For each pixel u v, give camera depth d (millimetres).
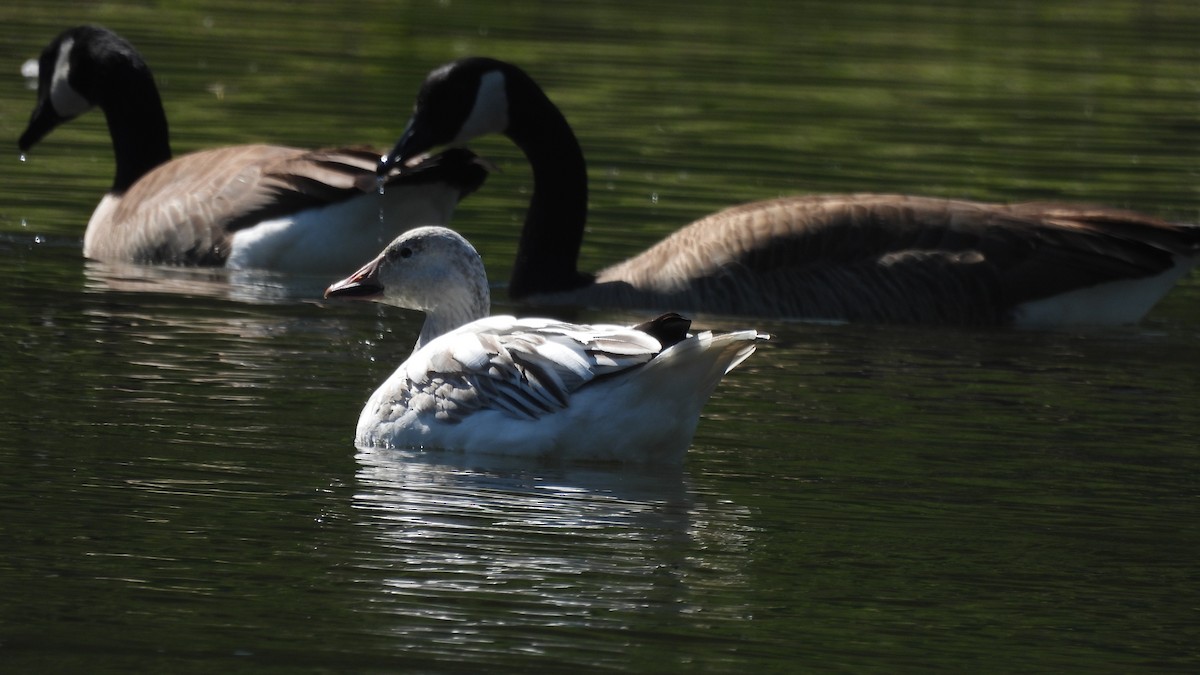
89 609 9039
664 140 25312
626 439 11867
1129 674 8695
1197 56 34531
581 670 8430
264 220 19016
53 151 24219
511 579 9578
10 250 19219
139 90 21297
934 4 40812
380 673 8336
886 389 14516
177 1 36688
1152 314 18547
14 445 11773
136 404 13031
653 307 17859
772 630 9039
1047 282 17688
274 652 8539
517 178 24125
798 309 17656
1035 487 11758
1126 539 10711
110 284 17734
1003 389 14648
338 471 11562
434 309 14078
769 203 18500
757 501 11227
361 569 9656
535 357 11977
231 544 10016
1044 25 37969
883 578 9898
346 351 15172
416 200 19125
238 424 12648
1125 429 13352
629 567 9859
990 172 23938
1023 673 8648
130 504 10672
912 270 17656
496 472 11672
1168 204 22328
